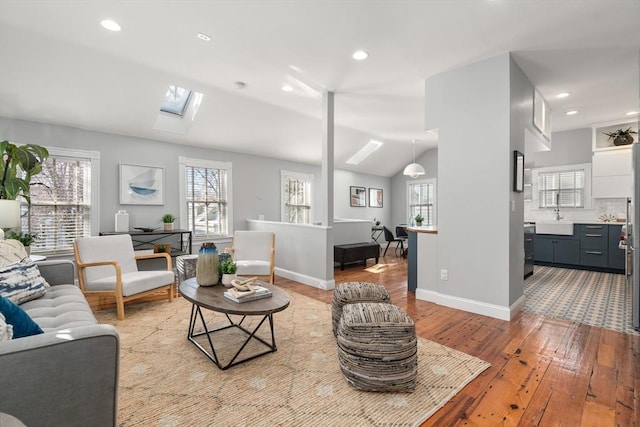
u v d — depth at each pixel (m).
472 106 3.28
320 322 2.97
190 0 2.38
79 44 3.12
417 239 3.85
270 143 6.11
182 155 5.48
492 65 3.15
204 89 4.25
